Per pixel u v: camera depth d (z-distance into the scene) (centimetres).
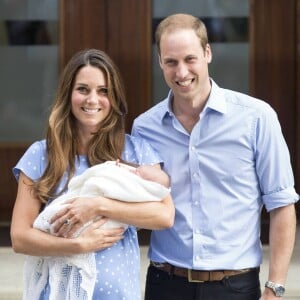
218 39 994
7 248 891
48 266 464
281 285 484
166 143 495
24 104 1014
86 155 483
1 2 1002
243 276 488
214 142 485
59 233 456
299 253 844
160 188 465
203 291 488
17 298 761
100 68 477
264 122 482
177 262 493
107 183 459
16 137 1018
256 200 491
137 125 508
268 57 988
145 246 880
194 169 487
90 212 454
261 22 984
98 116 479
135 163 484
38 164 478
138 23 984
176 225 491
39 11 999
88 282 457
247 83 996
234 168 484
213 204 485
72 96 478
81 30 989
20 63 1009
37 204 473
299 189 992
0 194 1012
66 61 995
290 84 987
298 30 975
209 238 486
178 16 478
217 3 989
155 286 506
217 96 485
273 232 489
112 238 459
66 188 472
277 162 481
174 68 471
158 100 996
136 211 461
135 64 989
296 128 990
